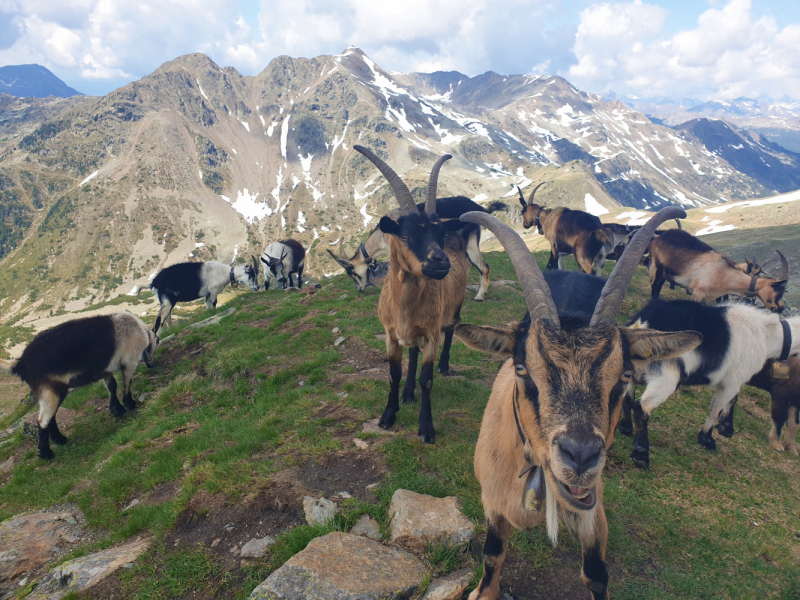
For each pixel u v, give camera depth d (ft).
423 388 7.76
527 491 4.04
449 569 5.60
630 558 6.01
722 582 5.85
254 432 8.45
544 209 18.40
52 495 8.71
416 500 6.25
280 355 11.93
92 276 219.61
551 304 3.82
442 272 6.93
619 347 3.63
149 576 5.97
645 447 7.89
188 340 14.43
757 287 13.84
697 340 3.90
